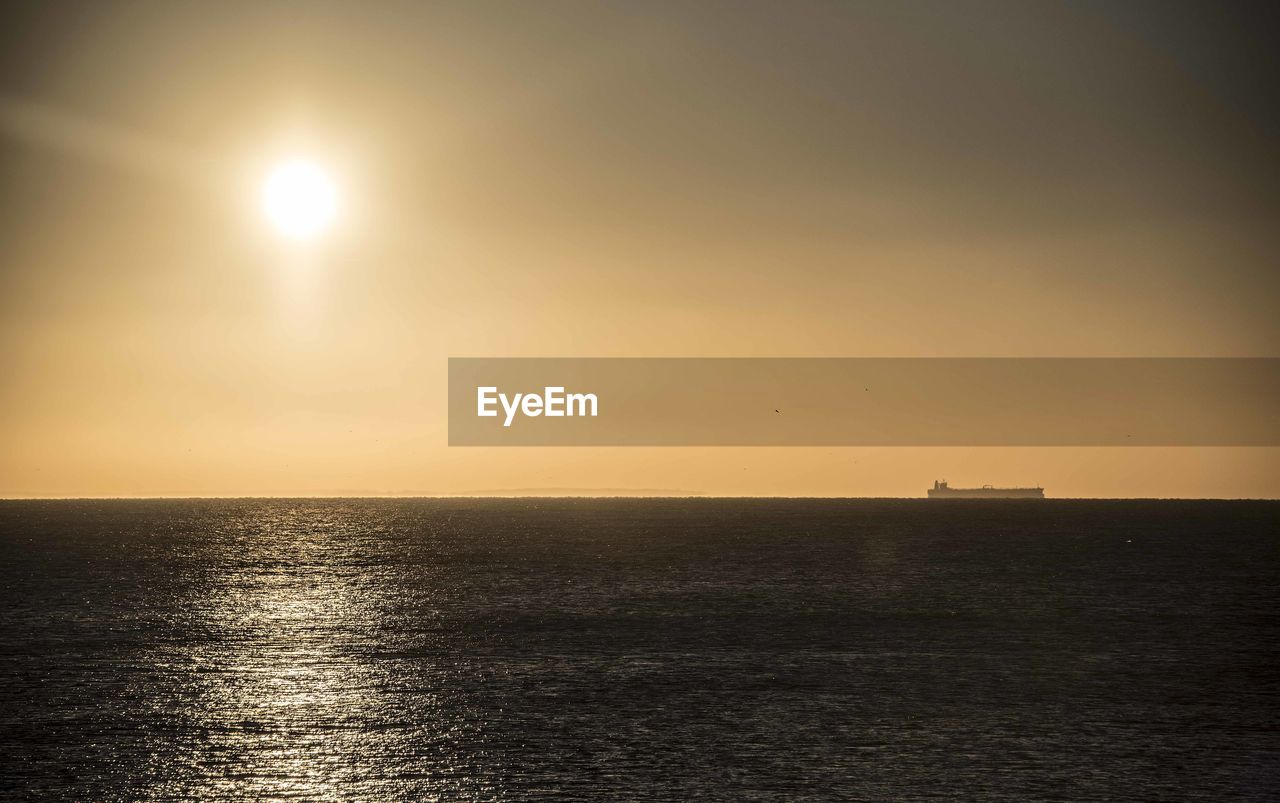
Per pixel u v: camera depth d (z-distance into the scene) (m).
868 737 54.16
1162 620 93.50
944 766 49.62
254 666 71.56
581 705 60.66
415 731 55.19
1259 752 51.78
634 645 80.06
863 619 93.81
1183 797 45.81
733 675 68.75
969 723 56.72
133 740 53.31
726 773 48.62
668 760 50.50
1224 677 68.19
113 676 68.06
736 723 56.72
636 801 45.22
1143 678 67.88
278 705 60.38
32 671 69.62
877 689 64.75
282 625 90.25
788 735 54.44
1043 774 48.56
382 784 47.19
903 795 45.91
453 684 65.94
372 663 72.94
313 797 45.47
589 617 95.00
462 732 54.97
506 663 72.81
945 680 67.19
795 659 74.31
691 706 60.41
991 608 101.12
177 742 52.97
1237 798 45.69
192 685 65.44
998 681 66.88
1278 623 91.62
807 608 101.12
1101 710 59.44
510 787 46.75
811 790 46.41
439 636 84.12
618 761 50.38
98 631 86.69
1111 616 95.88
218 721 56.84
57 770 48.88
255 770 48.88
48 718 57.34
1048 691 64.06
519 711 59.22
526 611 98.88
